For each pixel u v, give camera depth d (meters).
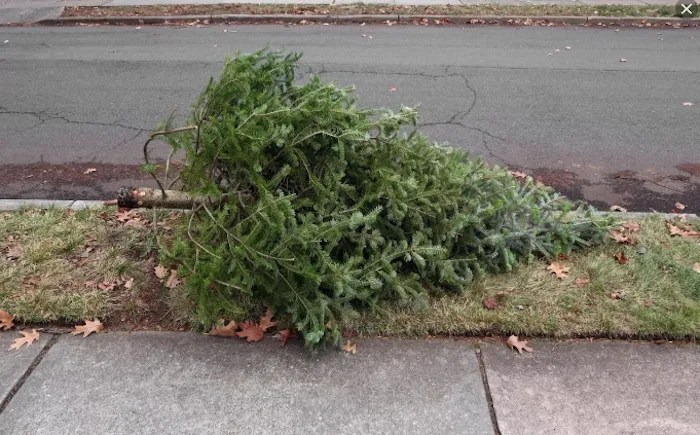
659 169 5.33
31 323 3.28
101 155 5.58
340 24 10.82
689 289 3.49
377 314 3.29
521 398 2.81
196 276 3.00
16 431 2.62
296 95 3.61
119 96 7.17
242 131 3.02
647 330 3.19
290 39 9.74
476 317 3.27
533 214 3.73
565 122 6.34
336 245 3.29
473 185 3.73
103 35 10.26
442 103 6.83
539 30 10.32
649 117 6.49
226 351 3.09
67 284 3.51
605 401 2.79
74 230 4.00
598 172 5.27
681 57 8.72
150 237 3.84
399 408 2.75
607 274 3.64
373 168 3.36
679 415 2.72
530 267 3.72
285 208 2.92
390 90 7.24
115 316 3.32
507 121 6.34
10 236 3.93
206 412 2.73
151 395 2.81
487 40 9.65
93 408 2.74
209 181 3.12
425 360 3.04
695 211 4.64
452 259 3.55
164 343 3.14
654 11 10.98
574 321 3.27
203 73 8.00
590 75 7.89
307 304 3.07
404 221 3.46
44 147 5.76
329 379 2.91
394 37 9.84
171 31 10.46
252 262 3.07
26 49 9.41
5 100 7.06
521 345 3.12
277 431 2.63
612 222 3.96
